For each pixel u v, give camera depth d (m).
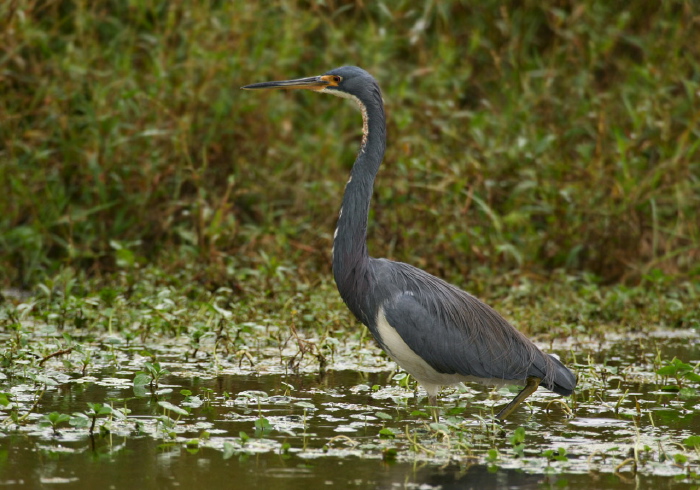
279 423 8.20
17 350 10.28
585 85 17.59
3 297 13.65
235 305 12.33
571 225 15.62
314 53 18.30
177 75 16.22
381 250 14.79
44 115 15.69
